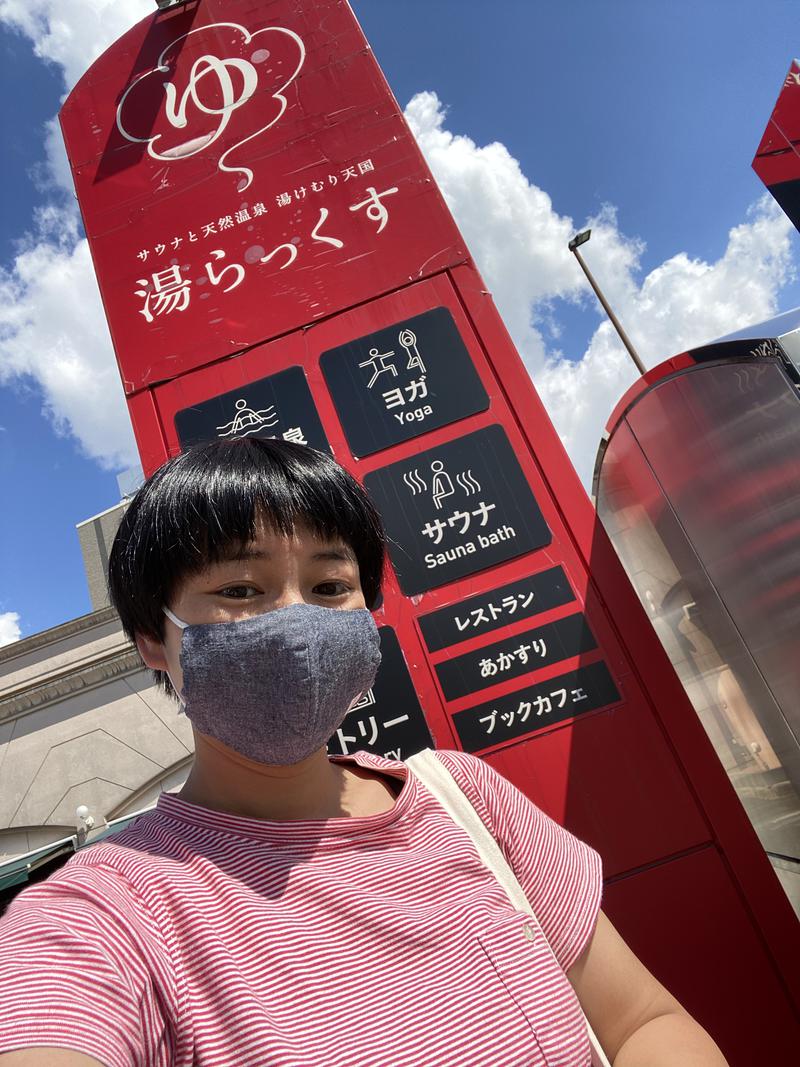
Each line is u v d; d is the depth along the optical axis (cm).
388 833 80
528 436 203
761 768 196
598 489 261
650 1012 84
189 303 223
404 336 214
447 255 219
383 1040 59
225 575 83
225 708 81
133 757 918
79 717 941
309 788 86
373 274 220
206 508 82
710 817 169
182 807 77
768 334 178
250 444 91
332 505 90
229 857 70
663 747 176
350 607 93
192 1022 58
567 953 85
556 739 178
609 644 185
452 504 199
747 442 178
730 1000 156
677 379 199
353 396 210
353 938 66
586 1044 68
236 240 229
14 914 61
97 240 234
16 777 920
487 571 193
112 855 69
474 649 187
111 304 226
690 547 207
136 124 247
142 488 90
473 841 85
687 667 227
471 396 207
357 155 233
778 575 171
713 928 162
